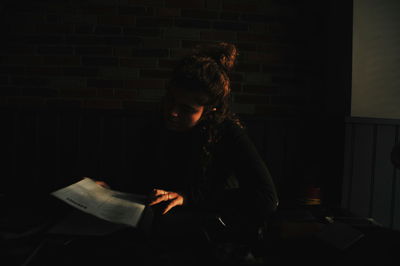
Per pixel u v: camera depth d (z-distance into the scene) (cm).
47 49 184
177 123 89
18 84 184
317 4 188
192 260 60
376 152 163
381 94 167
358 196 163
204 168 101
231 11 187
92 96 187
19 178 181
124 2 184
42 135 180
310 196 117
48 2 182
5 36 182
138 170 113
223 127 99
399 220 166
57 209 86
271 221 82
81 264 57
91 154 182
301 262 59
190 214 86
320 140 183
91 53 185
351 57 163
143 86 188
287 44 190
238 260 58
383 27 166
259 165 92
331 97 176
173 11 186
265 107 191
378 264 59
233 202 88
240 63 189
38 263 56
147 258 61
